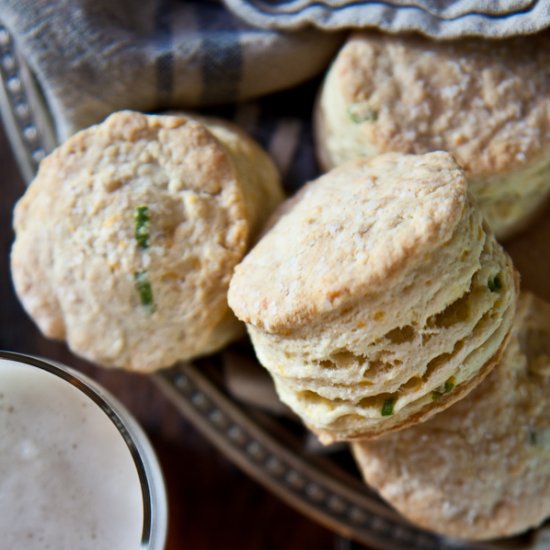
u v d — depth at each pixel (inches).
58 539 11.0
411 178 10.2
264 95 13.0
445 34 11.4
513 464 11.6
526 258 12.3
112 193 11.2
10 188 13.8
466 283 10.0
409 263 9.6
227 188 11.3
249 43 12.2
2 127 13.8
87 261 11.2
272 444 12.8
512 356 11.5
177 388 12.6
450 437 11.6
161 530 11.3
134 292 11.2
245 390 12.6
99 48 11.8
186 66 12.2
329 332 9.9
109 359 11.5
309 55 12.4
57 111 12.1
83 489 11.1
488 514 11.6
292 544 13.8
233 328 11.9
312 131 13.1
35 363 11.1
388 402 10.2
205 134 11.3
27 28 11.6
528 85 11.5
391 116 11.5
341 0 11.7
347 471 12.9
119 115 11.3
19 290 11.5
